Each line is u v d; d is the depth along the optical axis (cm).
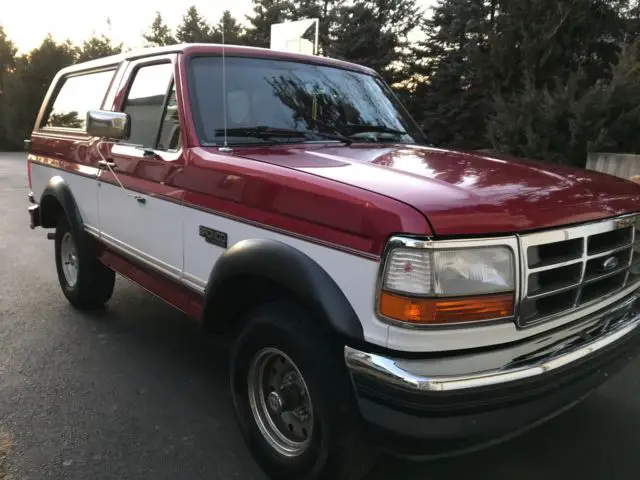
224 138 314
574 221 232
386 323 207
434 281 199
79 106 474
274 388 268
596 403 349
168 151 331
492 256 208
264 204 256
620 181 290
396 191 218
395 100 428
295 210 240
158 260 342
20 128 3275
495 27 1460
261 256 246
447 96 1864
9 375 374
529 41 1343
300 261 232
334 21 2603
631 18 1379
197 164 300
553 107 1009
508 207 217
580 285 239
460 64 1738
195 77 329
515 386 211
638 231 275
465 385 202
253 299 279
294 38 1074
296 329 238
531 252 218
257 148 310
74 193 454
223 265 264
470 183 238
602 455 296
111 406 338
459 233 201
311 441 239
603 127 936
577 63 1348
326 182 233
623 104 934
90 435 307
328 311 219
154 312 500
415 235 199
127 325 467
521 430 224
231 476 276
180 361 402
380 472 281
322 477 238
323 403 228
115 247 397
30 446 295
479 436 206
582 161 993
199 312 315
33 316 484
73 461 284
